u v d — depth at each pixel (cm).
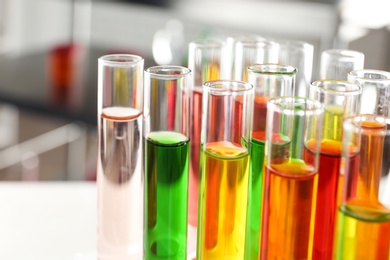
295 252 65
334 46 201
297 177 63
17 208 93
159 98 73
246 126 69
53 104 173
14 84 186
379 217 60
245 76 81
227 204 69
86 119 170
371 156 62
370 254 60
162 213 73
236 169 68
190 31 240
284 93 73
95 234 87
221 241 70
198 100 83
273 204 65
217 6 226
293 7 217
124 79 73
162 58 207
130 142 74
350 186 61
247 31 228
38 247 83
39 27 277
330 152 67
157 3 224
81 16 260
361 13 197
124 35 257
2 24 275
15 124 255
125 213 76
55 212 92
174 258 75
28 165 236
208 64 86
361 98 71
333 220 68
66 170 236
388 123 65
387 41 193
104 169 75
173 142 72
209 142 70
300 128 64
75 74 196
